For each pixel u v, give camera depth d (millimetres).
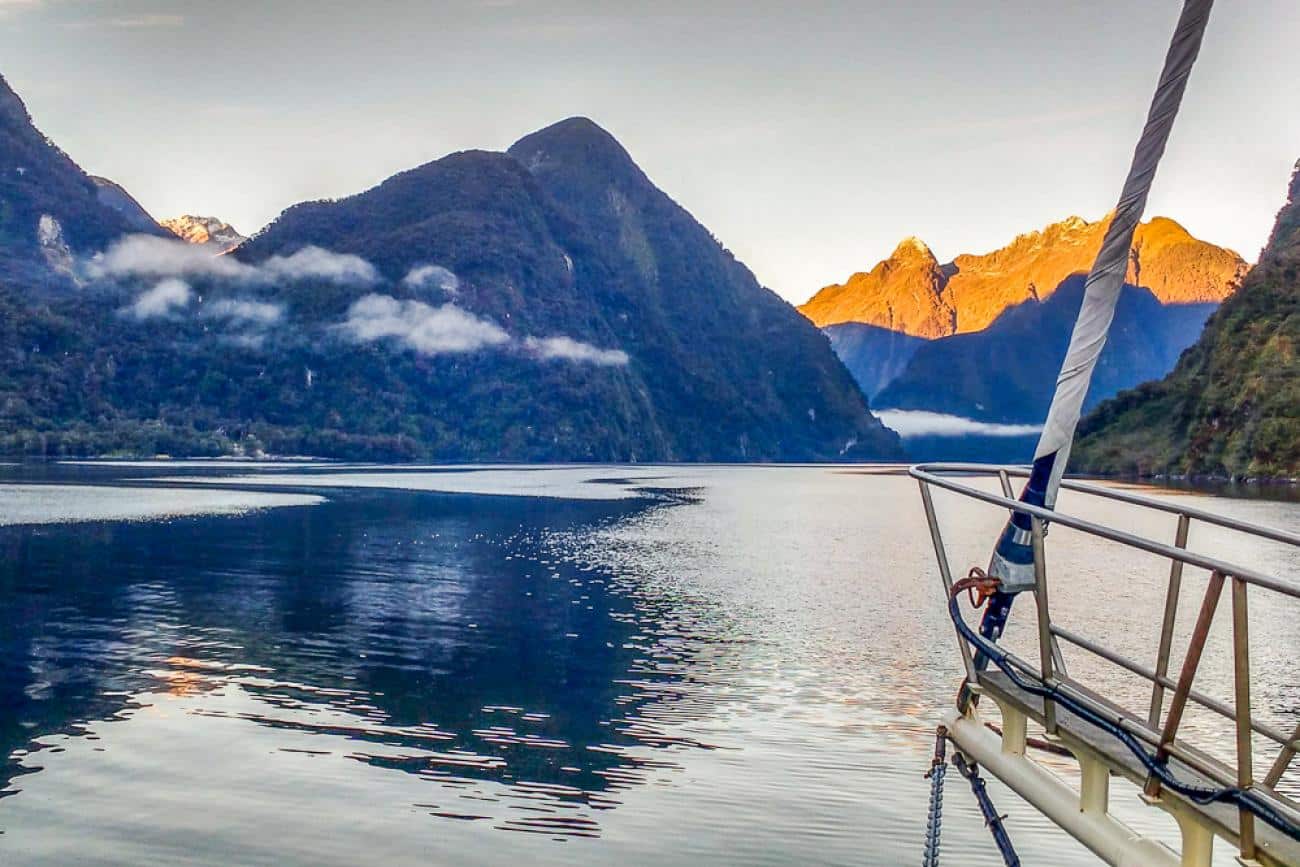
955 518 67875
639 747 15773
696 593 31938
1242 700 5066
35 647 22469
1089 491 7227
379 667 20984
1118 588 33875
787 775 14484
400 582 33469
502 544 46125
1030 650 23797
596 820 12914
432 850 12039
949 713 7402
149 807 13172
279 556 39969
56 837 12297
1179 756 5426
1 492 77188
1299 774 14789
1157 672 6203
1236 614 5051
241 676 20000
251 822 12742
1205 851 5508
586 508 72375
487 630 25203
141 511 61250
